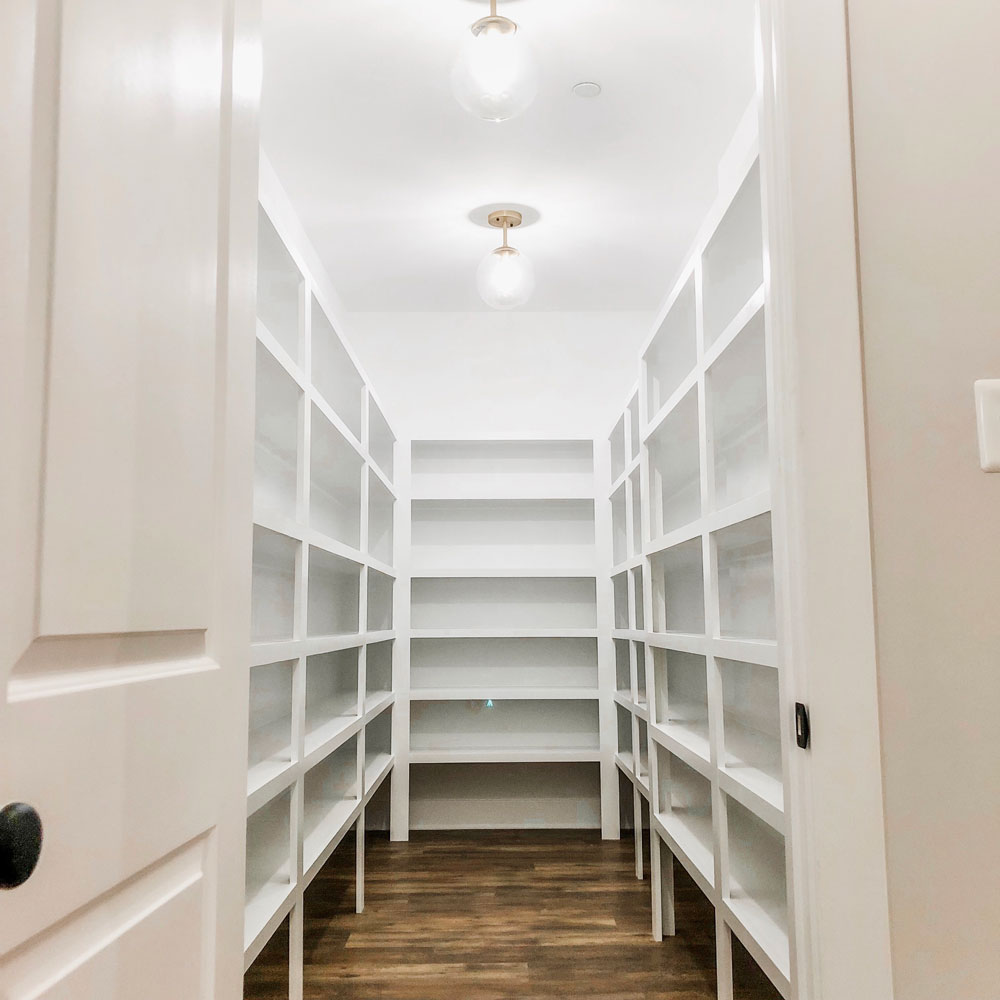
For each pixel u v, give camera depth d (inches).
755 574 99.2
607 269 187.8
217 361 43.9
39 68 29.5
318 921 137.6
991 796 47.6
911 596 48.8
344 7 106.1
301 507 99.7
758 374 95.2
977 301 50.6
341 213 161.2
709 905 144.8
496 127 133.0
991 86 51.7
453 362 212.7
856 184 51.2
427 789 203.9
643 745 165.5
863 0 52.2
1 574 27.3
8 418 27.7
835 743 47.7
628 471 162.4
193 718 39.9
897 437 49.8
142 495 35.8
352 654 184.1
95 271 32.4
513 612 207.9
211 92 43.1
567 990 110.6
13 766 27.4
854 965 46.3
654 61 117.4
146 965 35.8
